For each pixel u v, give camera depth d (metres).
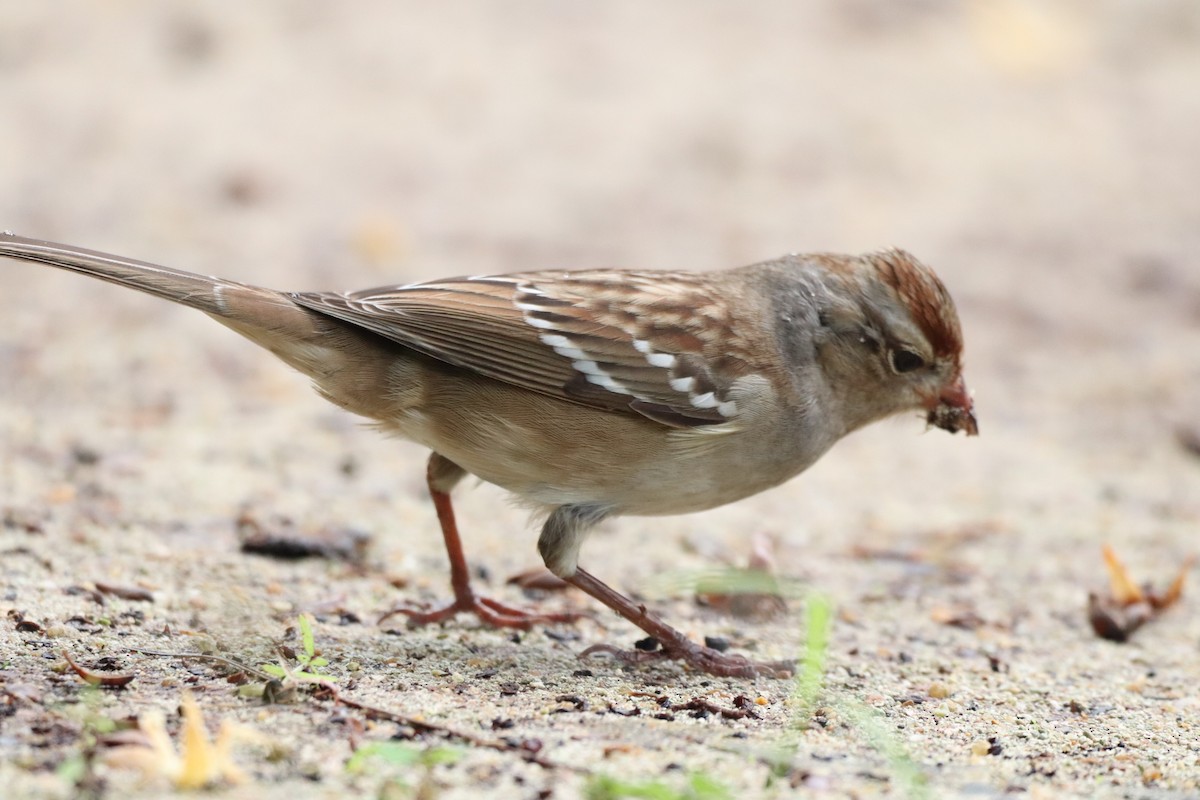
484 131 22.95
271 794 6.30
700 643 9.81
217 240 18.94
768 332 9.41
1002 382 16.97
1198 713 8.77
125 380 15.09
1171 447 15.48
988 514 13.55
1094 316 18.62
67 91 23.42
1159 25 28.16
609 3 27.70
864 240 20.06
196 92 23.72
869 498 13.94
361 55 25.09
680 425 9.03
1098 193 22.08
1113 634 10.54
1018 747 7.88
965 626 10.70
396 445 14.12
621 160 22.27
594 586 9.19
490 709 7.77
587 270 9.57
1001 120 24.33
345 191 20.83
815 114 23.98
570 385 8.93
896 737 7.90
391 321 8.87
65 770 6.22
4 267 18.58
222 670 7.91
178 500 11.88
